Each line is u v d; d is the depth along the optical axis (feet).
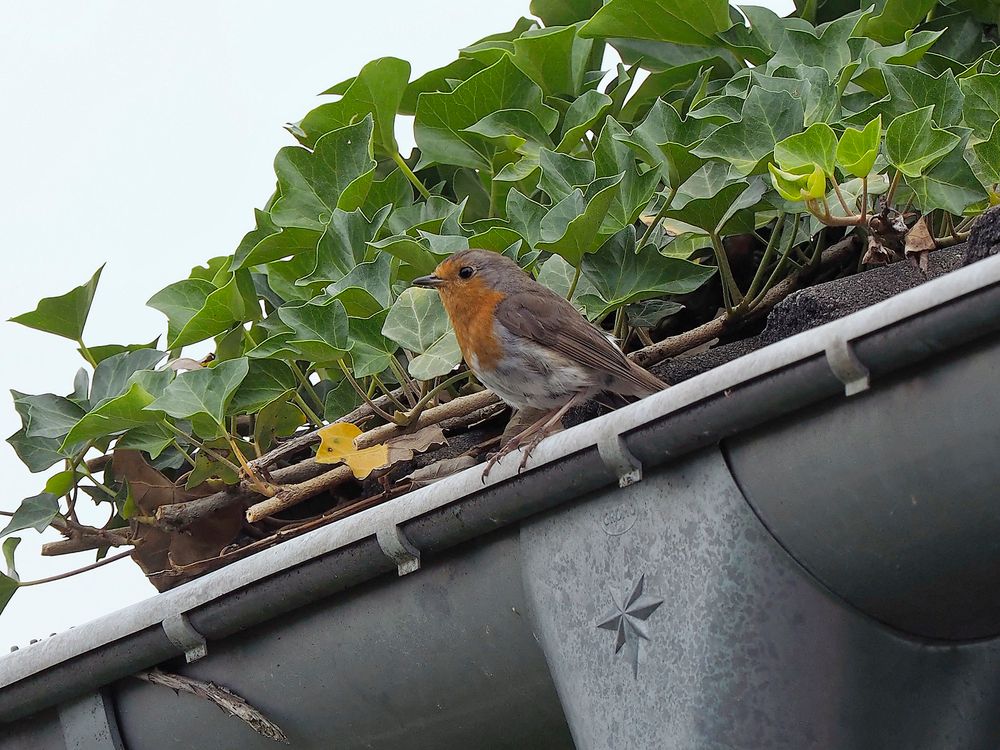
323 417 24.07
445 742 17.19
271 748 18.02
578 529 15.03
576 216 20.03
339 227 21.56
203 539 22.72
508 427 23.56
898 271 18.80
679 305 22.61
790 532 13.51
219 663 17.98
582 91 25.13
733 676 13.56
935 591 13.06
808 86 20.44
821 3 26.30
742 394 13.38
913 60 21.58
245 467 21.43
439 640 16.44
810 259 22.91
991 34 23.79
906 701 13.69
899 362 12.41
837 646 13.51
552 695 16.11
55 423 22.68
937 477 12.37
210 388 20.75
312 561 16.66
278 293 23.43
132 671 18.31
